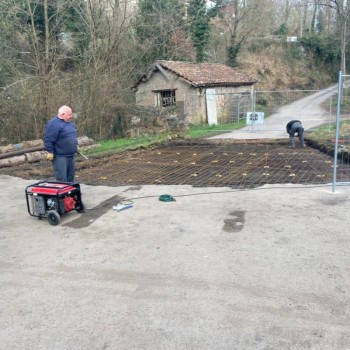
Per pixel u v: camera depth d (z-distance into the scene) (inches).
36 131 477.4
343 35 1247.5
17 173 346.9
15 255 165.6
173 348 101.5
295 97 1311.5
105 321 114.7
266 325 109.7
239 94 885.8
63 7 548.1
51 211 200.2
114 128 599.5
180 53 1041.5
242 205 222.4
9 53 517.0
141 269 147.3
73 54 600.1
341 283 131.9
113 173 334.6
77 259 158.9
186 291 129.9
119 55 605.3
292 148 455.5
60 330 111.1
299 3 1601.9
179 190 263.6
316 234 175.5
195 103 817.5
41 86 475.2
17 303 126.5
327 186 259.4
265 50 1542.8
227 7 1357.0
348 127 566.3
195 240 173.5
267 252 158.1
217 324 111.0
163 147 507.5
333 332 105.6
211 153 437.1
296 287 130.0
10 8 498.6
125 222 201.5
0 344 105.6
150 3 841.5
